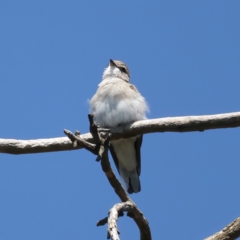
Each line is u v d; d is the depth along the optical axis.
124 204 8.03
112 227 7.18
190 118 10.59
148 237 8.55
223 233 8.92
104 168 8.22
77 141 8.32
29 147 10.58
